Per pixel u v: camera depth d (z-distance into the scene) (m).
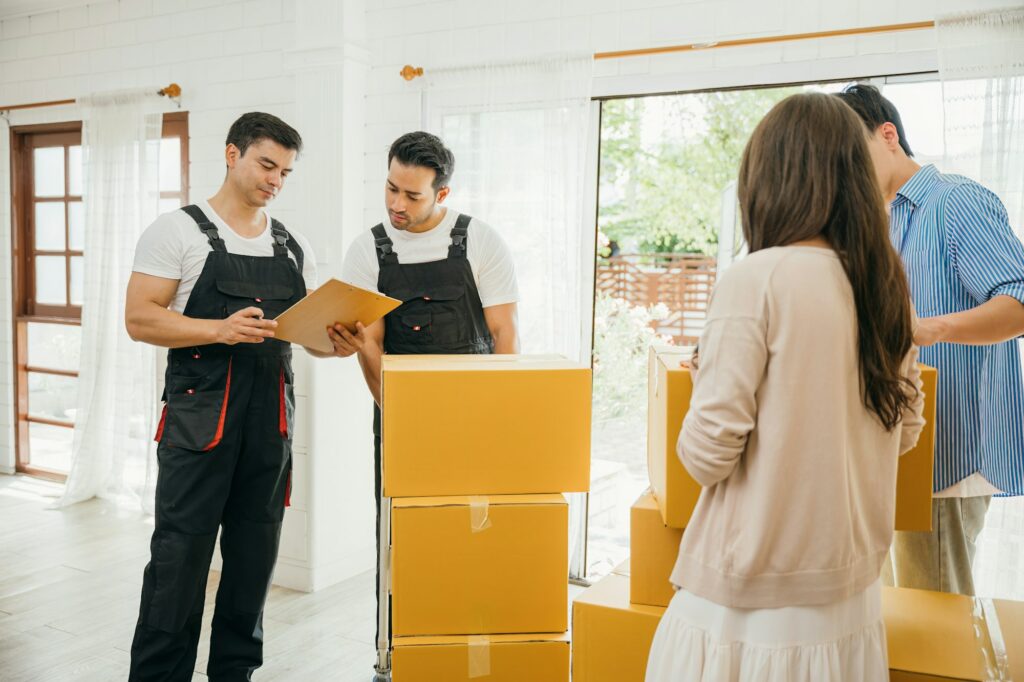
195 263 2.34
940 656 1.54
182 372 2.32
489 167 3.56
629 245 10.25
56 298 5.16
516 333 2.53
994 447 1.83
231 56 4.09
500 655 1.71
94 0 4.54
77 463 4.71
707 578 1.28
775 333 1.22
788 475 1.21
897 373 1.26
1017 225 2.72
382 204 3.77
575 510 3.61
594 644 1.72
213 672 2.48
